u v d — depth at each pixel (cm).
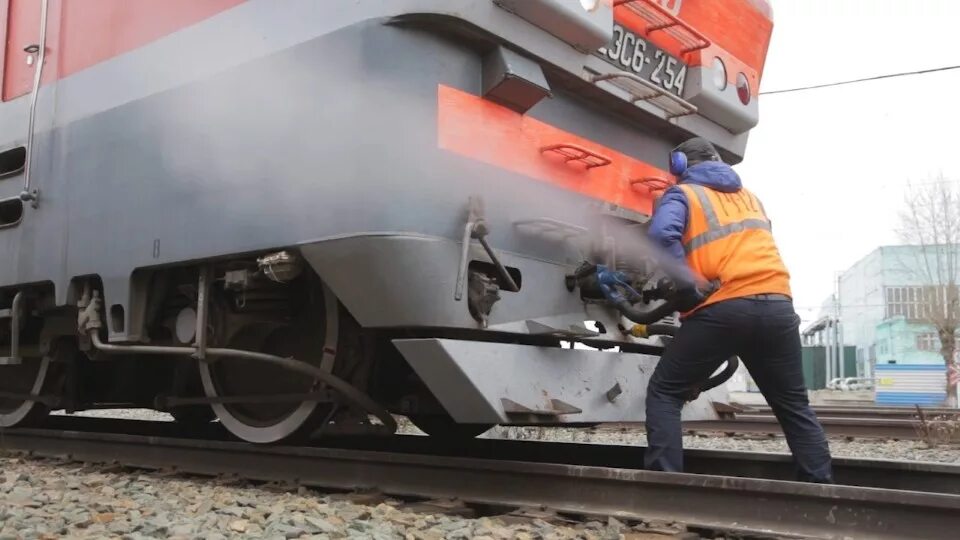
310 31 404
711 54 505
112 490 421
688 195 395
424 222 378
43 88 552
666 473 350
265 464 457
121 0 505
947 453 769
